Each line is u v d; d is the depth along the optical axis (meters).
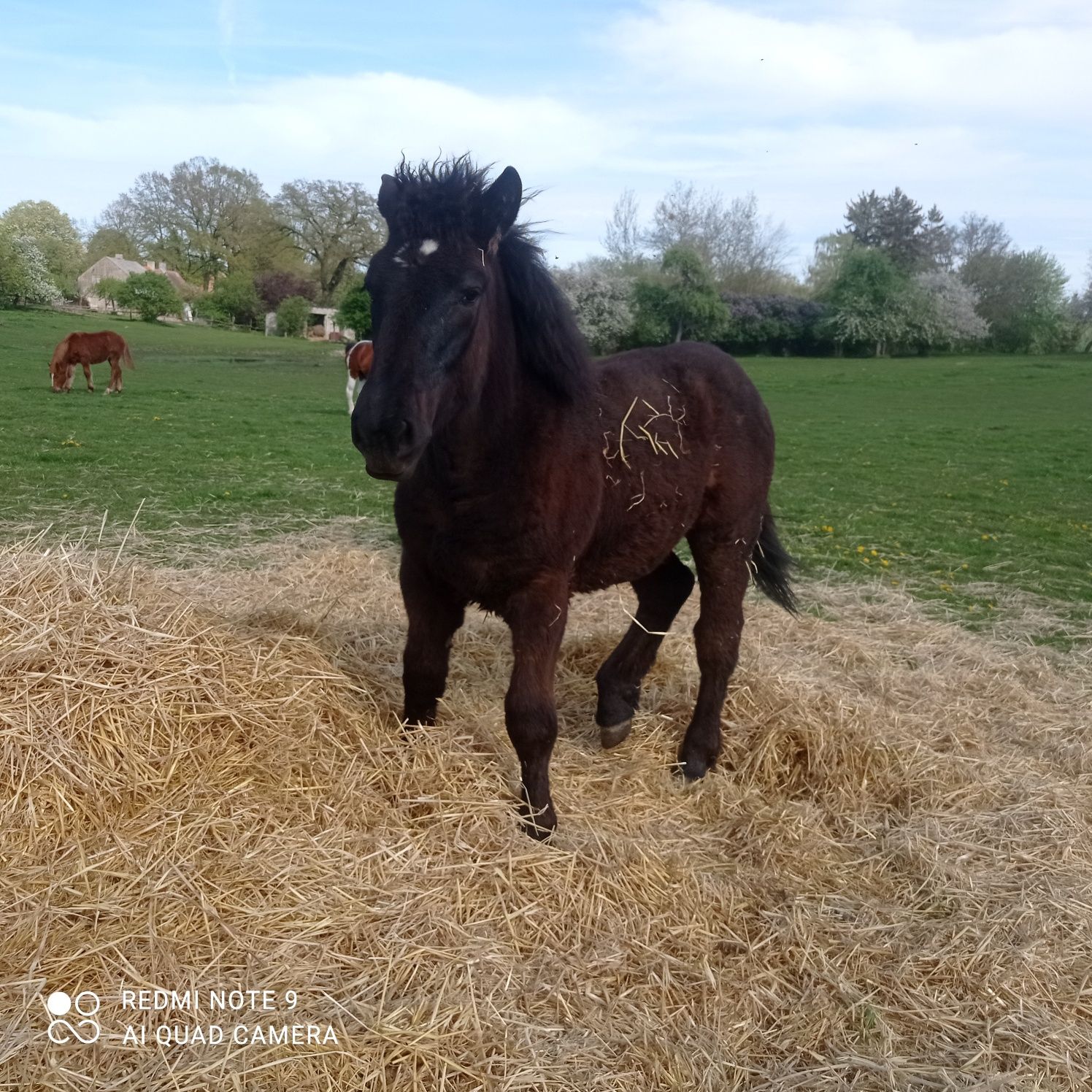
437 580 3.48
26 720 3.08
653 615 4.38
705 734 4.12
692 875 3.24
